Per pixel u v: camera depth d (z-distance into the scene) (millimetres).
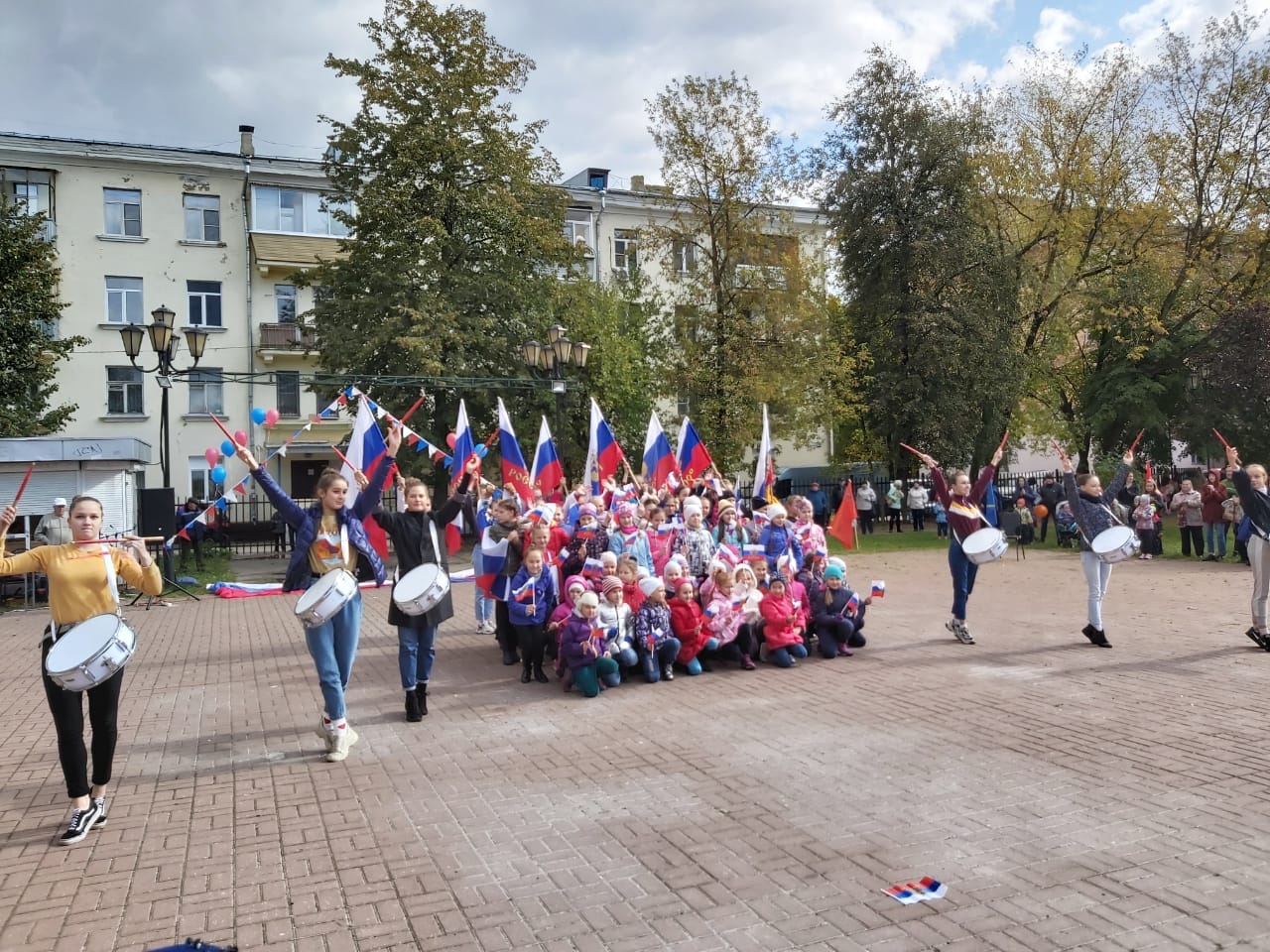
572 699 8016
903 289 29906
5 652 11469
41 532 13547
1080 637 10172
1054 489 23656
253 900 4172
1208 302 29859
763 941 3650
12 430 20797
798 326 29000
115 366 31953
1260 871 4160
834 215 30922
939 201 29297
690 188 29016
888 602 13438
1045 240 30891
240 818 5246
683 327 29953
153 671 9672
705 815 5078
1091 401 31625
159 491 17312
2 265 20500
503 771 6031
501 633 9617
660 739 6664
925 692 7797
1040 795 5230
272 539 28375
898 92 29828
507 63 26234
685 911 3930
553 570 8883
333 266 26406
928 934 3666
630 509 10227
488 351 25734
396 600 7164
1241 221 28766
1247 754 5855
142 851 4793
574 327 28688
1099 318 30719
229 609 15023
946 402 28828
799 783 5566
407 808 5344
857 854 4484
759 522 11734
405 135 24734
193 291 32938
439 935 3789
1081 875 4176
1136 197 29312
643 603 8750
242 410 33344
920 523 29234
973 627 11070
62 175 31359
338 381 19547
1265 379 27891
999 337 28609
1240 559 17516
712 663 9094
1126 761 5801
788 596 9320
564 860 4523
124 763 6391
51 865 4629
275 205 33750
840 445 36656
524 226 25859
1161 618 11367
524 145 26984
